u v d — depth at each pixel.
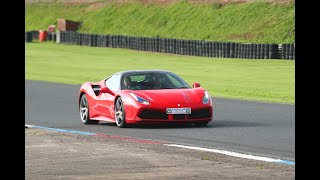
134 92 42.44
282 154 29.69
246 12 170.75
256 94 70.00
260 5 170.25
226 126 41.75
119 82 44.12
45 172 26.30
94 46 173.12
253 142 34.03
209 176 24.14
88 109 46.16
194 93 42.31
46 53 159.38
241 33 162.38
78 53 156.88
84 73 108.94
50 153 31.31
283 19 158.62
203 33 173.12
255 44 123.75
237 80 91.44
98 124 45.88
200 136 36.97
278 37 152.25
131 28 198.00
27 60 142.38
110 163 27.81
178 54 141.38
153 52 149.25
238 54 126.88
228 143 33.81
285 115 47.81
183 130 40.03
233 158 28.25
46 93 73.06
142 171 25.62
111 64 128.12
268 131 38.56
